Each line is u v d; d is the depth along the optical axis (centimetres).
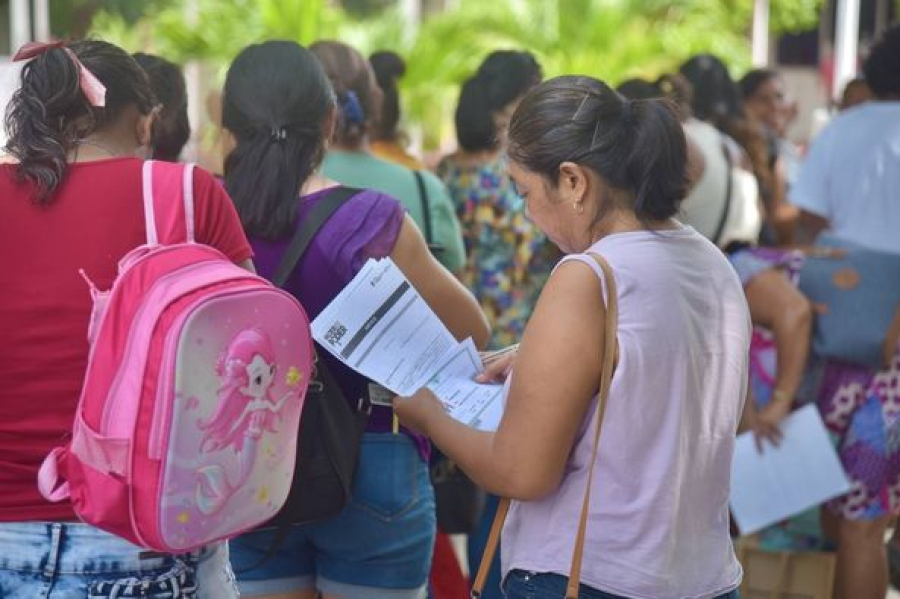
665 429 307
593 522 305
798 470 524
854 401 535
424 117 1809
